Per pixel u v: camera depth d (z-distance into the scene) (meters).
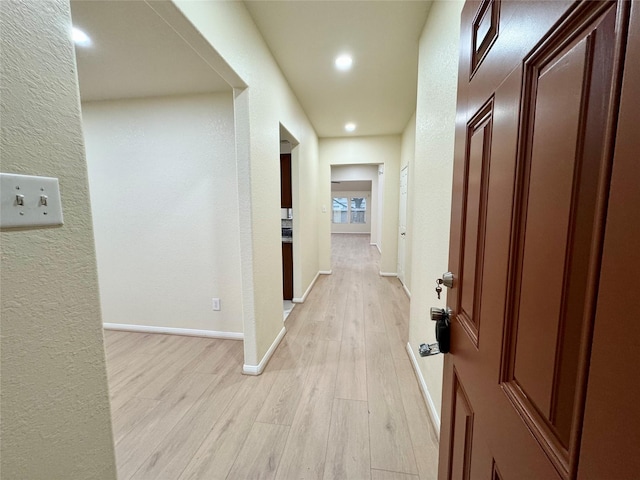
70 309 0.64
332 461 1.33
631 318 0.27
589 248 0.33
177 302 2.70
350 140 4.79
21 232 0.54
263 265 2.15
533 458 0.44
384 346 2.46
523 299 0.48
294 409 1.68
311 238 4.25
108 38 1.61
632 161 0.27
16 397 0.54
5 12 0.51
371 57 2.29
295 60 2.34
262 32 1.98
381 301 3.66
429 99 1.77
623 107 0.28
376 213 9.07
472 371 0.70
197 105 2.42
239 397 1.79
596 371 0.32
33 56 0.56
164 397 1.79
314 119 3.86
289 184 3.58
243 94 1.80
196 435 1.49
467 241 0.76
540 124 0.44
